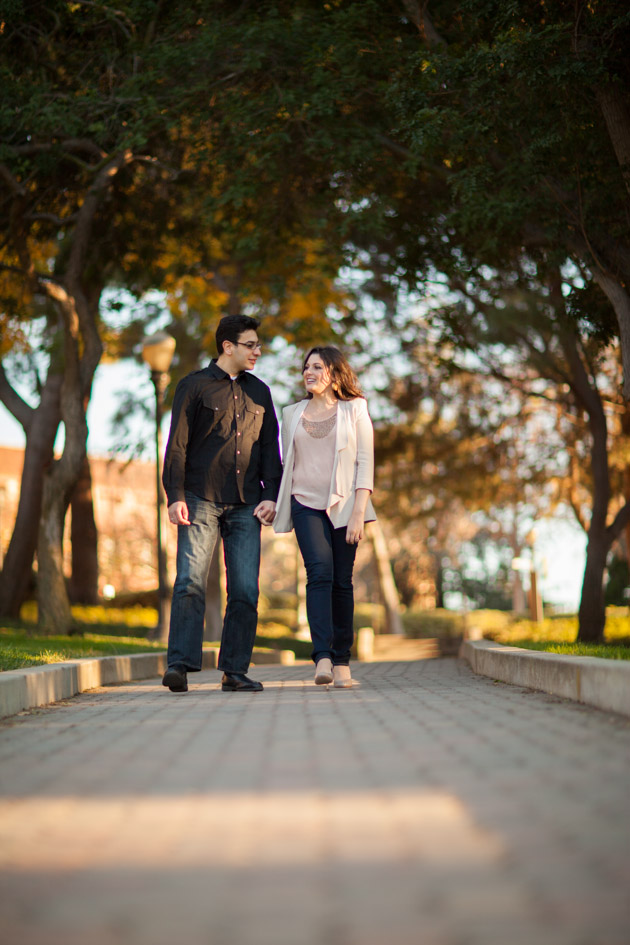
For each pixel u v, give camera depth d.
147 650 12.33
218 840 2.00
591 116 9.79
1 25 13.17
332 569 6.18
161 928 1.44
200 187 15.38
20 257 15.26
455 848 1.88
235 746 3.34
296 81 12.91
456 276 14.16
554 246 11.67
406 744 3.22
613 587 39.31
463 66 9.56
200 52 12.37
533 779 2.53
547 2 9.32
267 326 21.31
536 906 1.52
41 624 15.52
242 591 6.29
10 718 4.60
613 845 1.88
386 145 12.75
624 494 22.98
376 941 1.36
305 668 11.96
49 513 15.64
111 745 3.46
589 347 17.27
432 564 52.50
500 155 11.80
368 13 11.86
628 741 3.15
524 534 31.89
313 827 2.09
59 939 1.40
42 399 21.53
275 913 1.51
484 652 7.48
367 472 6.27
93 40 13.87
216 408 6.26
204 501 6.24
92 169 13.74
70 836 2.08
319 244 15.67
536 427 23.20
